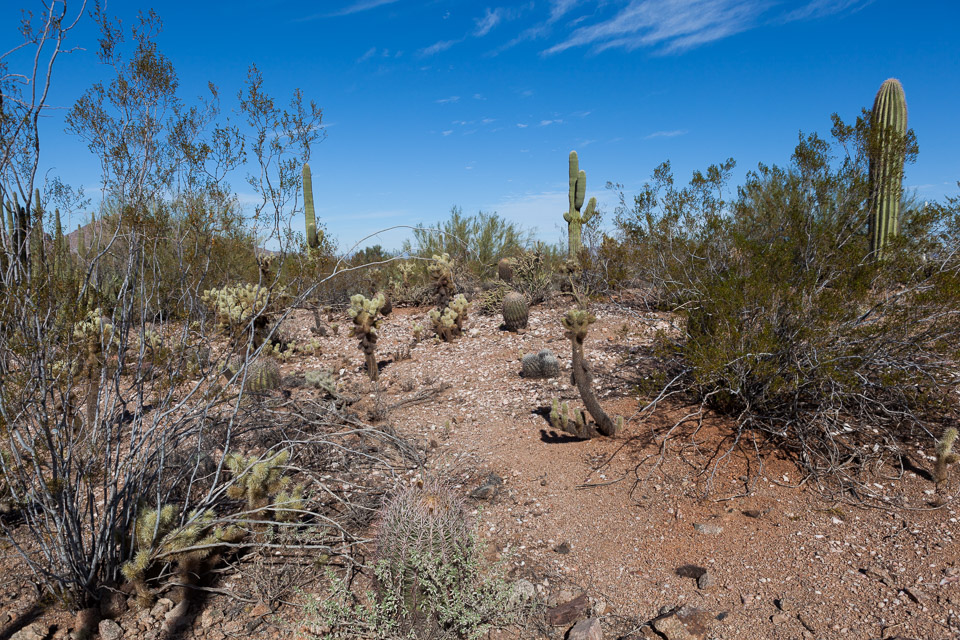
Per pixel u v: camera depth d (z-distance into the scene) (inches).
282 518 143.1
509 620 115.7
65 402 115.0
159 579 127.6
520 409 243.8
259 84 130.9
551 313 418.0
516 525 155.8
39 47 107.6
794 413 185.0
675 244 261.6
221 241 134.0
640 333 277.4
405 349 371.6
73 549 117.1
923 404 179.2
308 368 339.3
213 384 139.5
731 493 161.8
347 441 209.6
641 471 176.9
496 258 605.0
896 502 149.5
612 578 132.3
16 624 115.0
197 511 131.9
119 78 123.3
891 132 201.5
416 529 109.2
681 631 111.2
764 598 120.6
